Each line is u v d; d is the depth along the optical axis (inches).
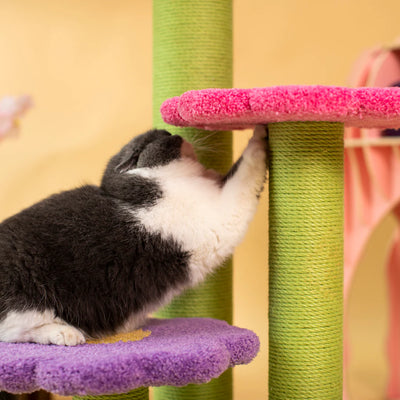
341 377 60.9
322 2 117.3
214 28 74.2
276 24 118.5
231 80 76.8
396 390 108.6
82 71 123.5
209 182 63.4
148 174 61.7
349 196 94.5
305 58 118.2
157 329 61.2
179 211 59.2
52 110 124.3
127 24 122.2
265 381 110.5
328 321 58.9
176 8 73.8
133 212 58.8
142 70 122.1
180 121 61.4
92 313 57.8
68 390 46.1
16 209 124.6
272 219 60.1
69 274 56.9
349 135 93.4
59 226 57.9
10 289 55.8
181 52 74.1
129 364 47.2
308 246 57.9
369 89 51.7
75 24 123.3
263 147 60.3
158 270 59.0
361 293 123.2
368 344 120.8
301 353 58.5
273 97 50.6
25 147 124.4
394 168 88.7
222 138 74.4
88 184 65.3
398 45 92.4
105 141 123.1
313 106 50.3
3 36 124.3
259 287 118.0
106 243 57.4
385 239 122.2
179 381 48.0
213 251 60.0
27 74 124.5
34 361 48.3
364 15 117.0
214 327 61.4
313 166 57.4
